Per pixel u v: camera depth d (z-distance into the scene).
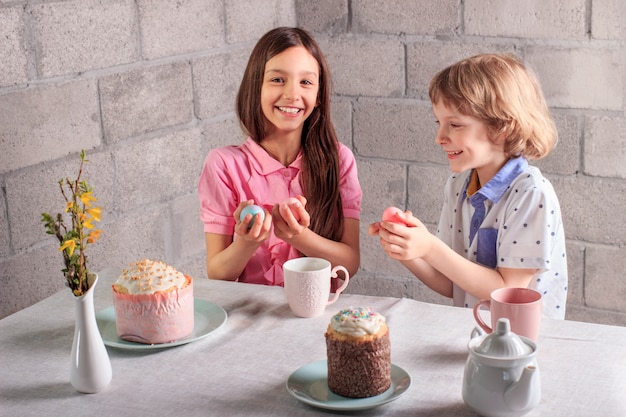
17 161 1.90
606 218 2.45
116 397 1.24
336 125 2.79
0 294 1.90
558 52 2.41
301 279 1.48
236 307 1.56
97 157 2.12
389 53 2.65
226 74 2.55
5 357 1.38
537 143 1.75
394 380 1.25
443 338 1.39
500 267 1.70
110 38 2.12
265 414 1.18
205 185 1.95
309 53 1.88
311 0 2.74
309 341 1.40
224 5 2.50
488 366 1.13
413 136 2.67
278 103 1.87
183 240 2.46
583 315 2.55
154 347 1.37
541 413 1.15
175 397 1.23
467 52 2.54
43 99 1.95
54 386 1.28
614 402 1.17
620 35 2.31
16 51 1.87
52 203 2.01
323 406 1.17
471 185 1.81
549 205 1.67
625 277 2.46
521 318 1.31
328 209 1.93
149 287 1.38
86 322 1.24
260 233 1.63
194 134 2.45
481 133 1.69
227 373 1.30
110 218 2.19
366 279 2.86
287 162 1.96
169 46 2.32
